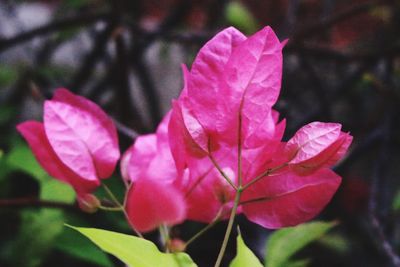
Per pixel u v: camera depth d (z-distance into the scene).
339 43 1.21
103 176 0.36
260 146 0.35
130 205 0.34
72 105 0.36
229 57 0.34
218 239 0.77
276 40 0.34
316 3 1.24
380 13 1.04
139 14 1.10
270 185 0.35
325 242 0.93
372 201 0.71
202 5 1.21
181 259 0.32
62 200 0.53
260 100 0.34
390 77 0.92
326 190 0.35
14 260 0.52
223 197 0.35
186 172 0.36
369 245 0.96
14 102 0.92
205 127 0.34
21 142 0.61
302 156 0.34
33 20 1.50
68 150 0.36
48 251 0.52
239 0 1.21
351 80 0.91
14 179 0.76
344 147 0.34
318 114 0.89
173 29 1.11
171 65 1.46
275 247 0.44
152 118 1.03
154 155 0.36
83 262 0.71
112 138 0.37
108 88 0.95
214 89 0.34
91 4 1.07
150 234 0.41
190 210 0.36
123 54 0.68
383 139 0.83
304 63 0.95
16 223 0.64
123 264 0.49
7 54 1.22
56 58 1.35
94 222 0.53
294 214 0.35
